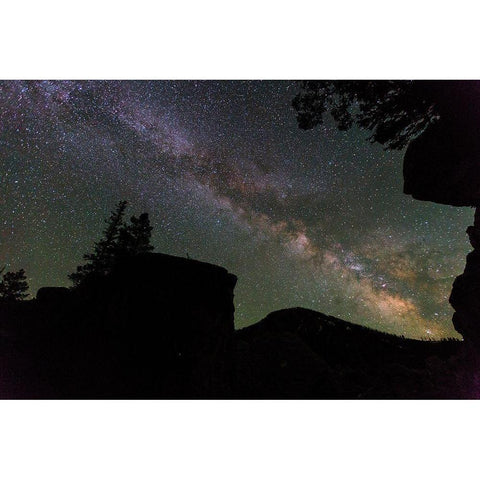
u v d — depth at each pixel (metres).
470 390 6.23
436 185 8.50
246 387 5.89
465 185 7.89
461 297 8.34
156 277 6.32
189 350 5.21
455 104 7.35
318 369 6.57
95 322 5.50
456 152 7.72
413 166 8.84
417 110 8.12
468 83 6.93
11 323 5.38
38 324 5.44
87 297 6.18
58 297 6.52
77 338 5.16
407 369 6.81
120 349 5.01
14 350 4.71
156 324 5.40
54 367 4.57
